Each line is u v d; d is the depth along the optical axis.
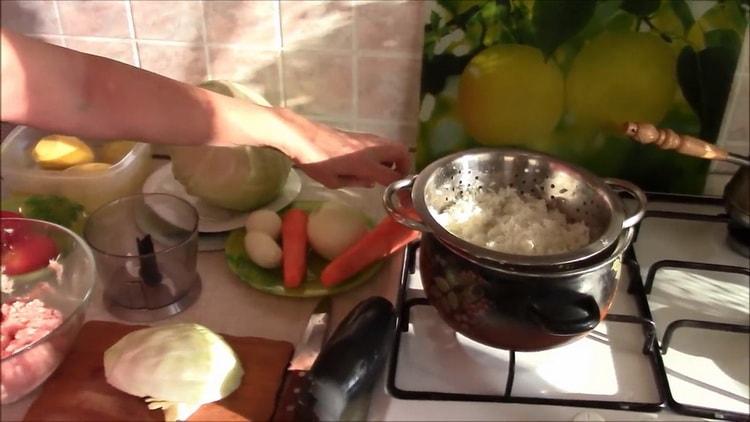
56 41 1.01
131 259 0.80
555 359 0.75
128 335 0.73
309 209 0.95
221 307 0.82
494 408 0.68
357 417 0.66
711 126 0.94
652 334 0.74
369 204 0.97
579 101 0.94
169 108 0.71
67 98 0.65
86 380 0.72
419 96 0.97
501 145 0.97
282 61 0.99
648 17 0.90
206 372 0.69
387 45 0.96
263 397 0.70
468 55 0.93
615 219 0.70
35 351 0.67
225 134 0.75
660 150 0.96
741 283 0.86
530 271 0.64
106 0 0.97
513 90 0.94
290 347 0.75
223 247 0.91
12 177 0.93
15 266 0.80
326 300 0.82
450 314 0.69
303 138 0.80
